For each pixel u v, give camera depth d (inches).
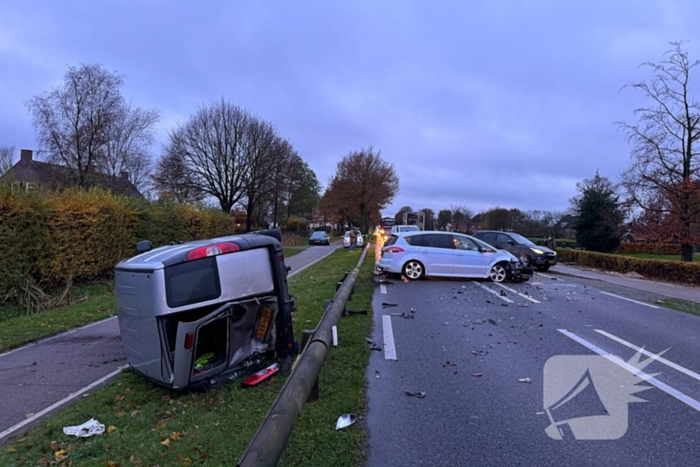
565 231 2517.2
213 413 175.6
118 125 1081.4
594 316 363.9
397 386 205.2
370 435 159.5
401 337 289.0
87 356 269.9
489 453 148.1
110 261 572.1
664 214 903.7
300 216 3321.9
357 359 238.1
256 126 1636.3
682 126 886.4
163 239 738.2
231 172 1622.8
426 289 495.2
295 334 285.7
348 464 139.4
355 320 327.0
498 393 197.9
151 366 196.1
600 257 906.7
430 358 245.8
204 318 189.0
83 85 1007.0
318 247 1691.7
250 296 209.5
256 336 220.4
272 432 113.9
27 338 305.4
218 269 200.2
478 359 244.5
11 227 410.3
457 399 191.0
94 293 509.7
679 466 140.6
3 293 401.7
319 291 454.0
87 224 515.5
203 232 930.7
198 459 142.3
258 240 217.0
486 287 518.3
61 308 423.2
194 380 194.1
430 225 3927.2
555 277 670.5
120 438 159.5
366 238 1770.4
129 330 210.2
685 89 878.4
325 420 166.9
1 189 406.3
